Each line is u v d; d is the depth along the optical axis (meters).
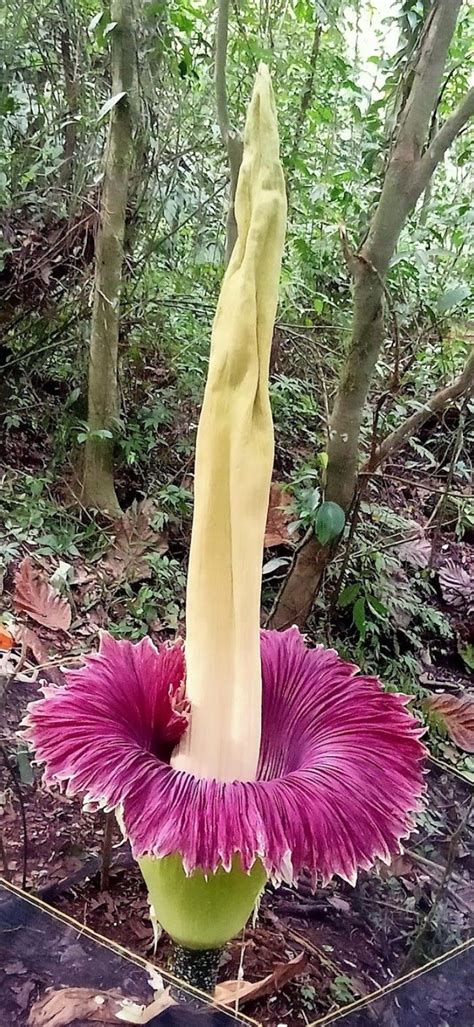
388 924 1.08
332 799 0.70
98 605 2.69
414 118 1.98
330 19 3.77
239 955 1.04
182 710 0.79
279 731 0.87
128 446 3.44
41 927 0.82
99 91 3.70
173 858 0.72
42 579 1.51
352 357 2.22
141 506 3.09
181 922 0.76
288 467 3.47
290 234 3.88
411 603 3.14
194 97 3.90
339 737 0.82
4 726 1.31
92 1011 0.73
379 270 2.12
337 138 4.43
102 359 3.38
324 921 1.10
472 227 3.96
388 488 3.63
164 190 4.00
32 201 3.61
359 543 3.00
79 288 3.80
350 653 2.77
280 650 0.94
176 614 2.80
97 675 0.83
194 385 3.78
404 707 0.88
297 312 3.89
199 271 4.22
